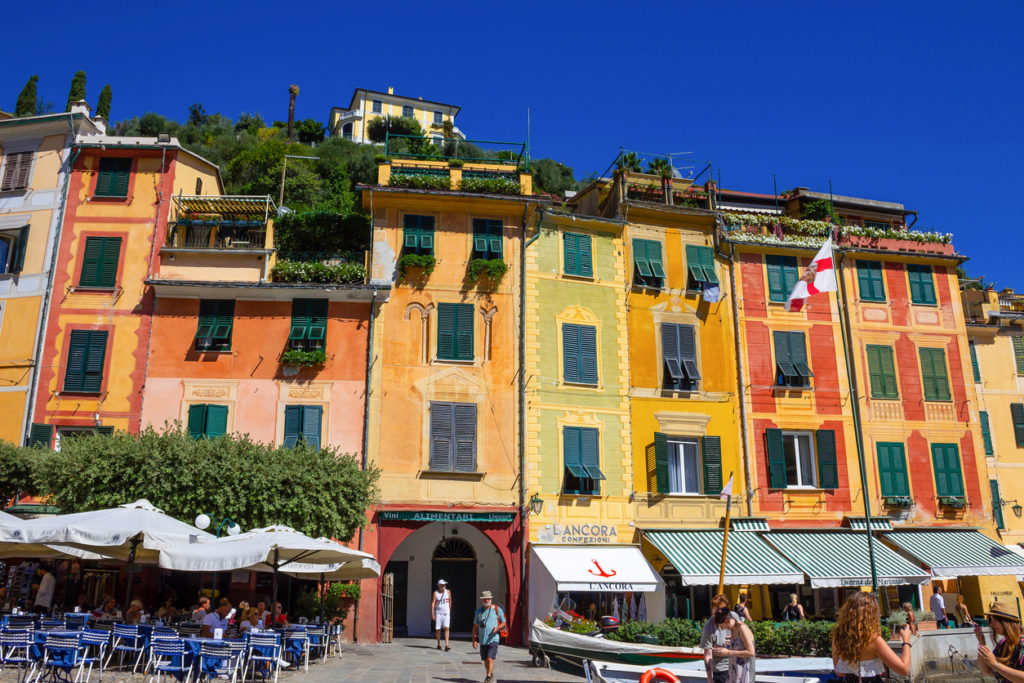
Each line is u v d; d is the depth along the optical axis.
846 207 40.16
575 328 30.86
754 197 43.41
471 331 29.72
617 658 18.56
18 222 30.12
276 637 16.67
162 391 28.11
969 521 33.09
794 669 18.92
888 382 33.78
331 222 31.64
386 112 122.50
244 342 28.66
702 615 29.53
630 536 29.50
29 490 25.45
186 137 87.75
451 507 27.86
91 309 28.92
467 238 30.69
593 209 36.06
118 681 15.70
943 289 35.56
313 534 23.53
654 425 30.94
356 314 29.25
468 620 30.67
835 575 28.33
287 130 110.94
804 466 32.56
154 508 19.72
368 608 26.75
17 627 16.56
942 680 13.68
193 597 27.52
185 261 29.58
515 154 35.00
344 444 28.00
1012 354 39.47
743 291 33.44
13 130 31.16
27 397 28.06
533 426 29.30
